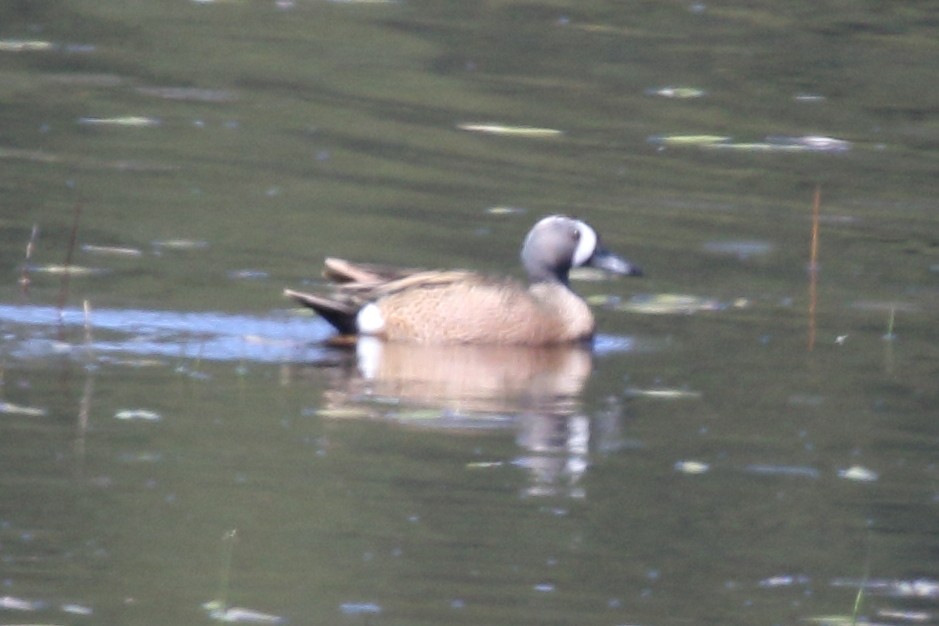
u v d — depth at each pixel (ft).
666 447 42.27
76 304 51.26
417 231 61.26
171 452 39.88
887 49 87.76
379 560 34.73
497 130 73.20
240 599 32.55
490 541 35.94
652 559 35.45
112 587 32.83
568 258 54.49
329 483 38.58
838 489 39.83
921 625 32.96
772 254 61.41
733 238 62.80
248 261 56.75
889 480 40.50
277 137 70.64
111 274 54.19
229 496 37.45
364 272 52.44
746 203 66.90
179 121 71.61
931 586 34.86
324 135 71.36
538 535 36.40
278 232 59.88
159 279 54.19
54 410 42.37
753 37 88.63
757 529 37.40
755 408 45.57
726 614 33.12
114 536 35.09
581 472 40.22
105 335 48.88
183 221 60.13
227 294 53.52
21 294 51.67
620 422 44.06
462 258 58.59
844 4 96.22
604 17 91.20
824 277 59.16
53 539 34.76
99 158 66.28
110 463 38.96
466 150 70.79
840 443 42.93
